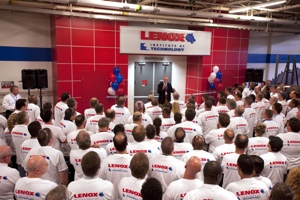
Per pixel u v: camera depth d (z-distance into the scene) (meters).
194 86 11.15
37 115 5.49
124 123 5.47
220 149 3.36
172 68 11.18
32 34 8.71
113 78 9.10
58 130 3.90
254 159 2.50
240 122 4.74
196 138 3.06
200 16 8.41
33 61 8.88
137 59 10.33
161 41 9.48
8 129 4.11
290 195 1.78
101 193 2.24
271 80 13.12
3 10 7.36
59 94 8.62
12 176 2.69
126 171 2.73
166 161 2.77
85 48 8.78
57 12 7.60
